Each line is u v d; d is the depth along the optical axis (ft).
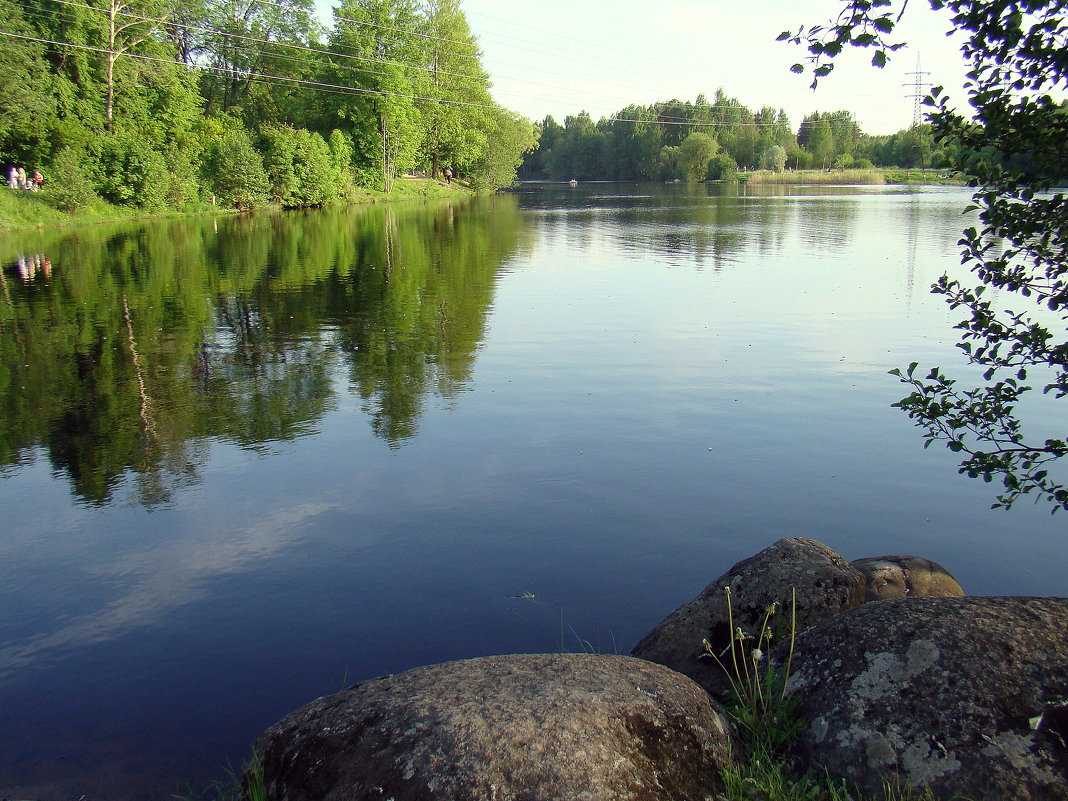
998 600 9.84
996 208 11.10
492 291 54.13
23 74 100.58
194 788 10.68
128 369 33.17
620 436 24.71
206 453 23.53
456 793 7.41
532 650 13.74
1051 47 9.94
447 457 23.03
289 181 144.36
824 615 11.61
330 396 29.25
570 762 7.64
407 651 13.83
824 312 45.19
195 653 13.87
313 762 8.14
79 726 12.03
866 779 8.67
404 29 183.11
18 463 22.85
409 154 193.06
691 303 48.85
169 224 108.88
